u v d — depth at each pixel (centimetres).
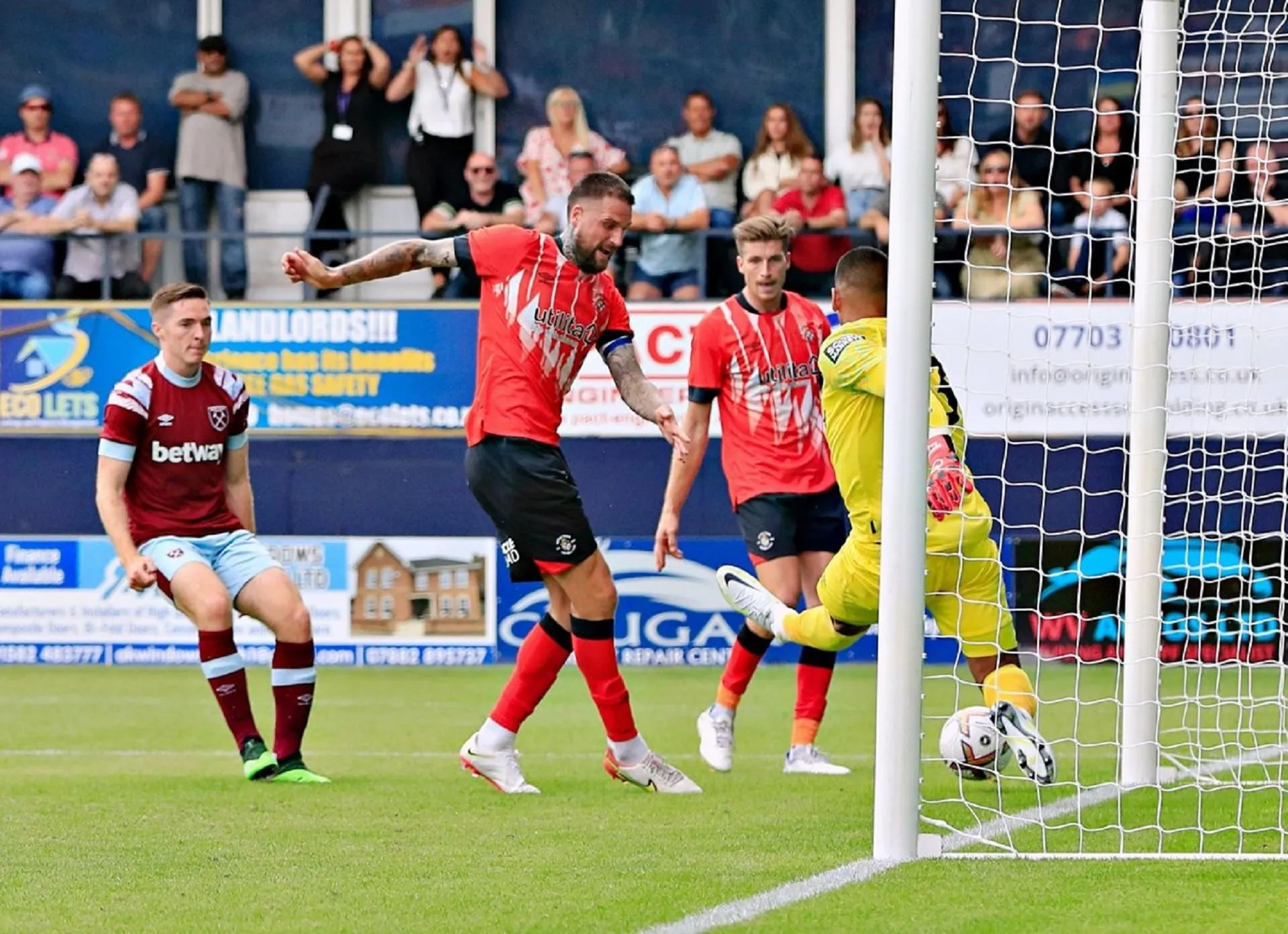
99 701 3173
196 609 2009
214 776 2106
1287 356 3684
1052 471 3919
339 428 4038
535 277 1811
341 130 4409
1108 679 3584
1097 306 3903
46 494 4081
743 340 2191
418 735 2658
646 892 1254
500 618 3881
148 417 2016
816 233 4262
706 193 4412
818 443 2231
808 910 1184
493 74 4494
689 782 1916
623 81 4653
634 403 1878
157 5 4700
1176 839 1534
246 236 4234
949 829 1530
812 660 2158
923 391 1393
